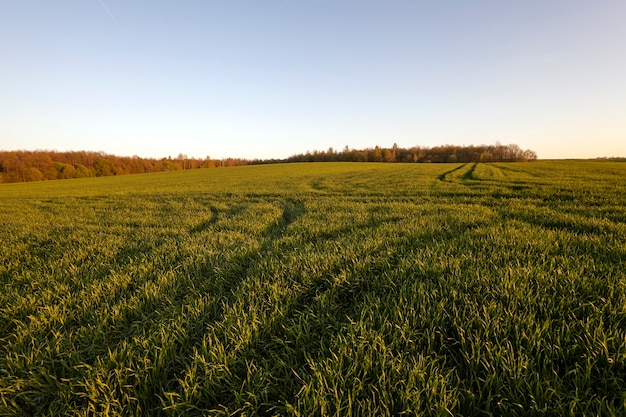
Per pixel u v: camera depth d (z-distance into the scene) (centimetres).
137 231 877
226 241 698
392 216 909
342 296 397
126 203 1725
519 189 1598
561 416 196
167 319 346
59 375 279
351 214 993
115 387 247
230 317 328
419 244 580
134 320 363
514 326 276
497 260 446
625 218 749
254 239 715
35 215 1359
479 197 1351
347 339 280
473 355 245
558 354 243
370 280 422
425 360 244
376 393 224
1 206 1842
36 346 316
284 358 278
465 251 500
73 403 239
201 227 955
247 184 2928
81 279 477
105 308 374
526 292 332
